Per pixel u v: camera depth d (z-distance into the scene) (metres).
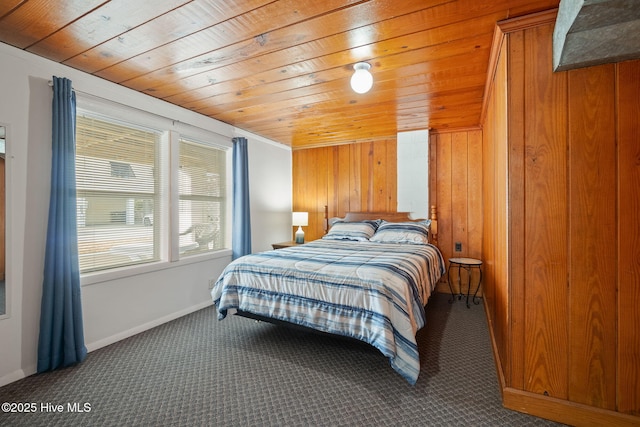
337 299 2.00
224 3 1.49
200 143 3.41
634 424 1.38
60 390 1.81
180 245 3.17
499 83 1.92
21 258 1.96
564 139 1.49
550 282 1.53
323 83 2.48
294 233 4.93
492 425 1.50
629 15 1.05
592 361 1.46
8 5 1.51
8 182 1.91
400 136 4.04
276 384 1.87
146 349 2.35
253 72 2.28
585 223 1.46
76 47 1.92
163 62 2.12
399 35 1.78
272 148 4.53
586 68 1.45
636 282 1.38
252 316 2.37
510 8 1.52
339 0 1.47
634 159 1.38
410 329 1.82
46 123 2.07
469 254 3.83
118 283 2.53
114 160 2.59
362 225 3.95
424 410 1.62
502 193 1.83
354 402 1.69
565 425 1.49
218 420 1.55
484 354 2.26
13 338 1.91
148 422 1.54
